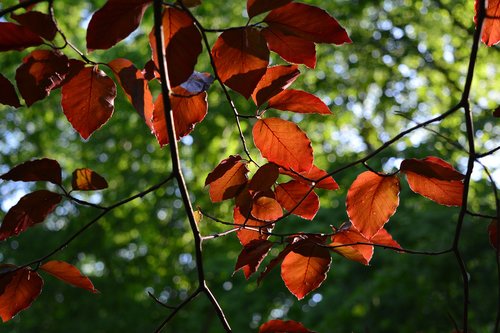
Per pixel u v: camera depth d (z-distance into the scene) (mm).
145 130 14055
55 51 1610
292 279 1903
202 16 12734
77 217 15648
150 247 15539
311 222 11281
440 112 13812
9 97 1605
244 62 1589
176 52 1537
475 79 13789
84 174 1741
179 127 1812
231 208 13859
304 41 1604
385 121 14492
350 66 13781
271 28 1579
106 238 15266
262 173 1830
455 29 13633
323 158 14289
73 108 1678
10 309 1804
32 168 1723
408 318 10797
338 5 13367
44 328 14883
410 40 13867
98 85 1665
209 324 13164
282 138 1839
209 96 12906
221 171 1867
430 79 14102
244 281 12969
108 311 15109
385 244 1931
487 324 10781
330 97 14172
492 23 1861
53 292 14953
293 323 1729
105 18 1501
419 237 10984
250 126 12875
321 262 1876
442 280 10820
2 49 1588
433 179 1824
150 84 12195
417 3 13320
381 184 1846
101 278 15492
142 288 15570
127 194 14430
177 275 15367
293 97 1805
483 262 10742
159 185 1648
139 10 1505
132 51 13164
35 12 1536
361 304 10844
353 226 1919
